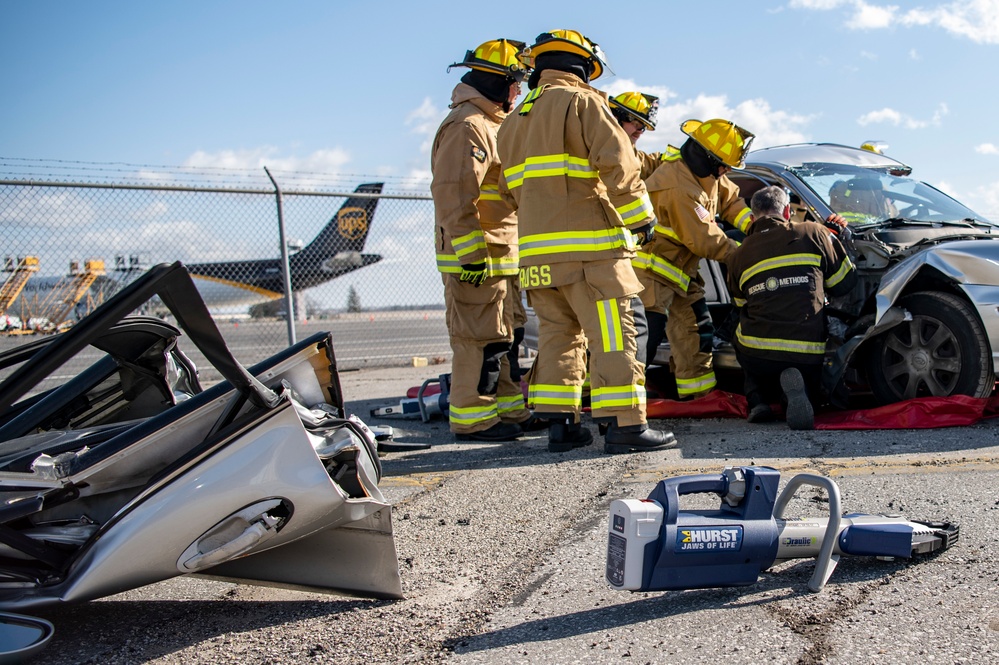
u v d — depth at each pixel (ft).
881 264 16.43
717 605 7.84
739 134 16.26
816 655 6.74
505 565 9.46
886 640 6.94
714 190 17.35
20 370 6.77
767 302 16.20
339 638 7.73
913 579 8.17
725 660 6.76
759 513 7.88
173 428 8.29
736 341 16.88
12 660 6.88
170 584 9.49
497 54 16.05
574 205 14.46
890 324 15.69
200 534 7.63
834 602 7.73
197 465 7.66
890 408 15.51
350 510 8.22
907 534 8.39
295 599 8.85
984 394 15.03
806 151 19.98
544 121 14.35
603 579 8.77
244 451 7.75
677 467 13.47
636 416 14.69
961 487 11.15
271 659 7.38
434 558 9.87
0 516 7.50
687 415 17.95
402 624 7.98
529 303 15.65
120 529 7.48
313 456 7.97
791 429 15.94
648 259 17.13
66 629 8.21
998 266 14.88
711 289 20.38
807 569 8.58
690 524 7.57
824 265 16.10
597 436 16.81
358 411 23.18
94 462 7.95
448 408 20.08
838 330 16.83
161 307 32.35
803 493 11.28
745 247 16.52
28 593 7.51
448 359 37.37
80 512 8.48
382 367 36.17
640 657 6.91
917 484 11.43
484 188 16.61
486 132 15.85
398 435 17.88
